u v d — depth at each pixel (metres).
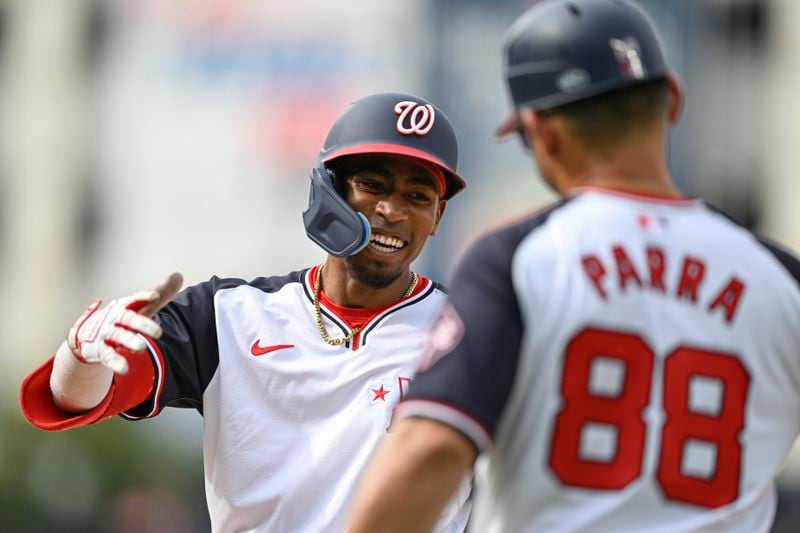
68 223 105.88
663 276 11.30
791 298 11.55
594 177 11.61
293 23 94.19
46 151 106.25
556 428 11.01
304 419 15.41
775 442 11.49
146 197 102.00
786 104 83.25
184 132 100.44
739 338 11.34
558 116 11.61
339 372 15.45
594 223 11.33
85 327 13.70
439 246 74.69
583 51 11.42
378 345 15.62
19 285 106.31
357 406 15.39
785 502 64.00
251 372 15.50
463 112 74.88
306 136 95.06
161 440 71.50
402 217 15.50
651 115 11.57
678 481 11.09
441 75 75.56
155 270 101.75
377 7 90.00
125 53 103.06
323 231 15.46
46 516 66.44
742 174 82.00
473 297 11.09
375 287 15.66
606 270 11.18
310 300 15.81
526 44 11.66
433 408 10.80
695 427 11.16
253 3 96.19
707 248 11.46
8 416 67.75
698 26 77.75
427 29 77.50
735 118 81.75
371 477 10.91
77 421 14.46
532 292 11.03
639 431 11.07
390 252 15.59
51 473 67.12
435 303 16.03
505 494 11.21
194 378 15.44
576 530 10.95
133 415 15.24
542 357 11.02
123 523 67.75
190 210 100.25
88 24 105.00
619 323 11.10
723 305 11.35
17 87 106.94
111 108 104.00
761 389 11.37
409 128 15.54
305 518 15.27
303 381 15.41
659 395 11.12
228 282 16.06
